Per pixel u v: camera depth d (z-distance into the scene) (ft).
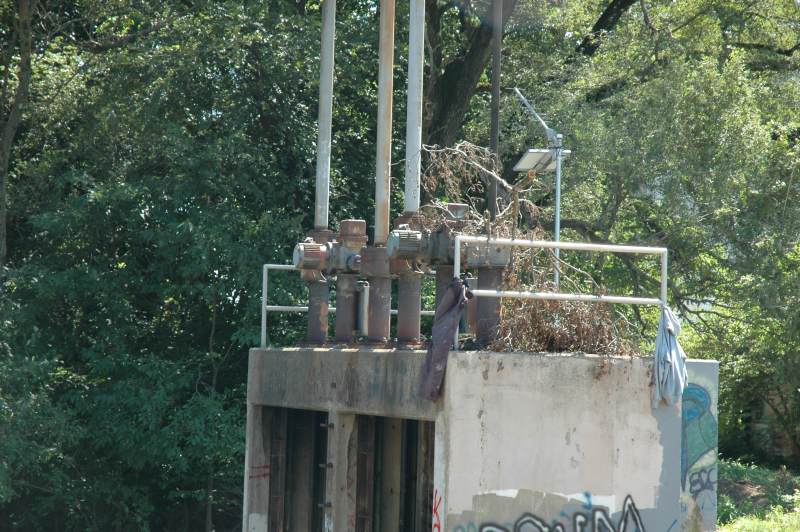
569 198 318.65
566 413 124.47
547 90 327.06
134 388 264.52
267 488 178.81
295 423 184.65
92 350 274.57
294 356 165.37
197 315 293.23
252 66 284.20
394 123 307.37
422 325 274.16
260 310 265.54
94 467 282.15
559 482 123.65
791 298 311.88
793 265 325.42
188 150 267.80
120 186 264.11
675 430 129.70
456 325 123.13
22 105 275.80
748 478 348.38
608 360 126.93
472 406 120.78
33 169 288.30
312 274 182.19
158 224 271.28
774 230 317.63
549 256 144.66
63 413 254.06
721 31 366.84
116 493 279.69
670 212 309.22
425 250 141.38
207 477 285.23
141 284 279.28
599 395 126.21
